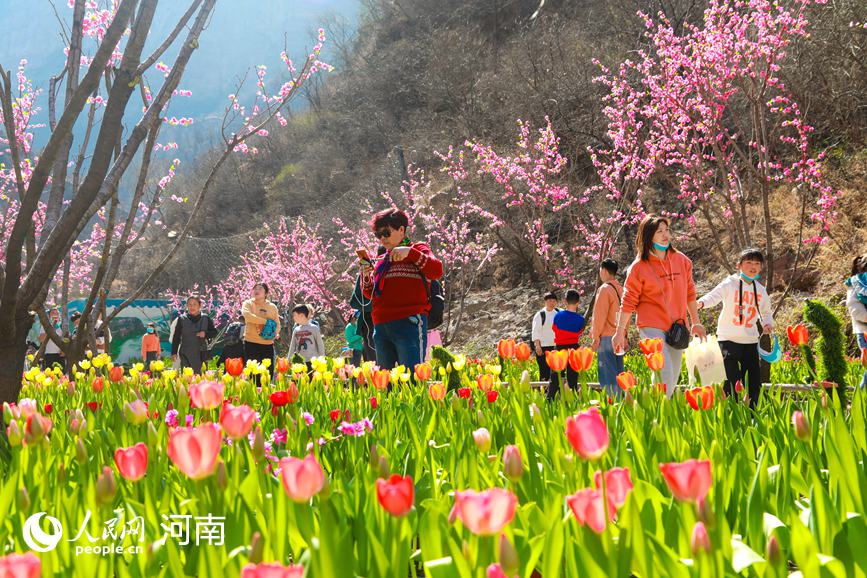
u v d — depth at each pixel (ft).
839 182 52.19
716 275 56.59
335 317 95.91
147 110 13.19
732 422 11.18
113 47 11.43
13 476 6.86
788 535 5.85
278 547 5.70
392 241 21.16
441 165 93.66
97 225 76.43
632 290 19.22
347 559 4.69
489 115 93.04
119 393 17.97
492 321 72.43
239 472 7.68
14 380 12.41
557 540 4.80
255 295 32.48
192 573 5.84
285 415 11.43
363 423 9.71
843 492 6.35
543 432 9.65
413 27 145.28
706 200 46.16
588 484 7.13
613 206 66.95
